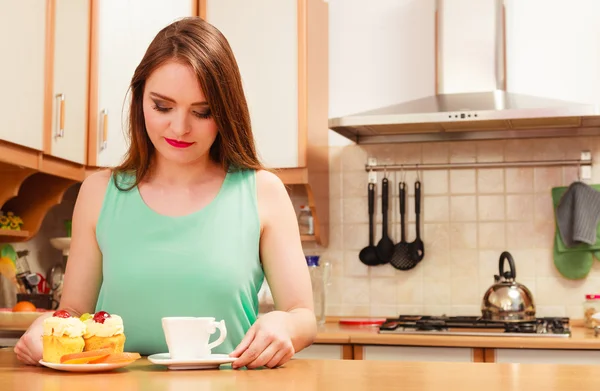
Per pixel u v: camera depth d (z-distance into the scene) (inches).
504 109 113.6
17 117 97.3
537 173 128.7
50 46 107.0
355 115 120.0
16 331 102.9
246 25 124.8
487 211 130.3
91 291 54.8
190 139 50.9
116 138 121.7
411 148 133.6
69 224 132.6
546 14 128.8
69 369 43.5
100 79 121.7
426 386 39.1
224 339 50.7
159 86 49.7
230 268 51.6
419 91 132.9
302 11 123.0
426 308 131.5
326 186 134.8
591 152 126.9
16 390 37.1
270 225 54.0
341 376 42.7
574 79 127.6
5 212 117.7
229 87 51.4
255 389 37.5
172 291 51.3
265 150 122.9
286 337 46.8
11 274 117.1
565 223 124.6
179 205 53.2
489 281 129.6
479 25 123.9
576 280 126.4
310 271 125.3
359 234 135.1
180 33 50.6
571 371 45.6
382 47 135.0
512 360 102.7
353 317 133.6
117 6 123.2
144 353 53.1
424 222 132.4
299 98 122.4
